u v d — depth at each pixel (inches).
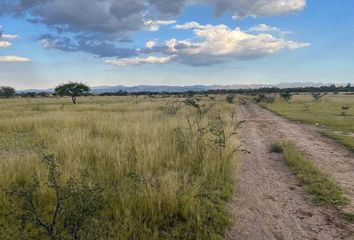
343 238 211.5
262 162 420.5
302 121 956.6
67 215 173.3
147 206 224.1
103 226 196.7
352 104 1793.8
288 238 209.9
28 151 405.7
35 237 179.8
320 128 797.9
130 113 920.9
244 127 797.9
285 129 778.8
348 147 532.1
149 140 427.2
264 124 885.2
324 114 1186.6
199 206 232.7
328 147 536.7
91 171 291.4
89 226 172.2
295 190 304.8
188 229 207.3
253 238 207.8
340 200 275.4
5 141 498.3
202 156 356.2
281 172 370.0
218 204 253.4
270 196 286.8
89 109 1205.7
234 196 281.4
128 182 270.4
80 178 259.6
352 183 329.1
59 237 168.9
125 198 230.5
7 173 267.9
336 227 227.1
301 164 383.9
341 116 1089.4
